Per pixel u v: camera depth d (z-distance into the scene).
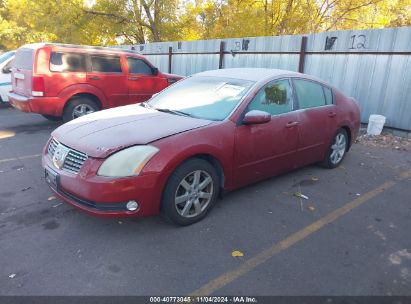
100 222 3.70
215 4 22.39
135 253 3.16
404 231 3.66
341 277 2.89
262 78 4.45
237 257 3.13
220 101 4.18
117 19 24.50
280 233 3.56
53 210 3.96
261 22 18.48
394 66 7.55
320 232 3.60
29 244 3.28
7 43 32.66
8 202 4.16
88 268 2.95
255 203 4.21
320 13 20.09
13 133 7.69
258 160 4.21
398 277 2.91
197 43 12.66
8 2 31.56
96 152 3.22
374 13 20.25
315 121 4.89
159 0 24.27
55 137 3.81
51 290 2.68
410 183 5.02
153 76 9.05
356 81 8.27
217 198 4.13
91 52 7.85
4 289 2.68
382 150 6.71
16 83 7.90
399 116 7.65
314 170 5.45
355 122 5.70
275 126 4.30
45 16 23.98
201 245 3.30
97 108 8.14
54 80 7.29
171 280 2.82
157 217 3.80
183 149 3.38
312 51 9.01
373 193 4.62
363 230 3.66
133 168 3.17
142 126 3.67
